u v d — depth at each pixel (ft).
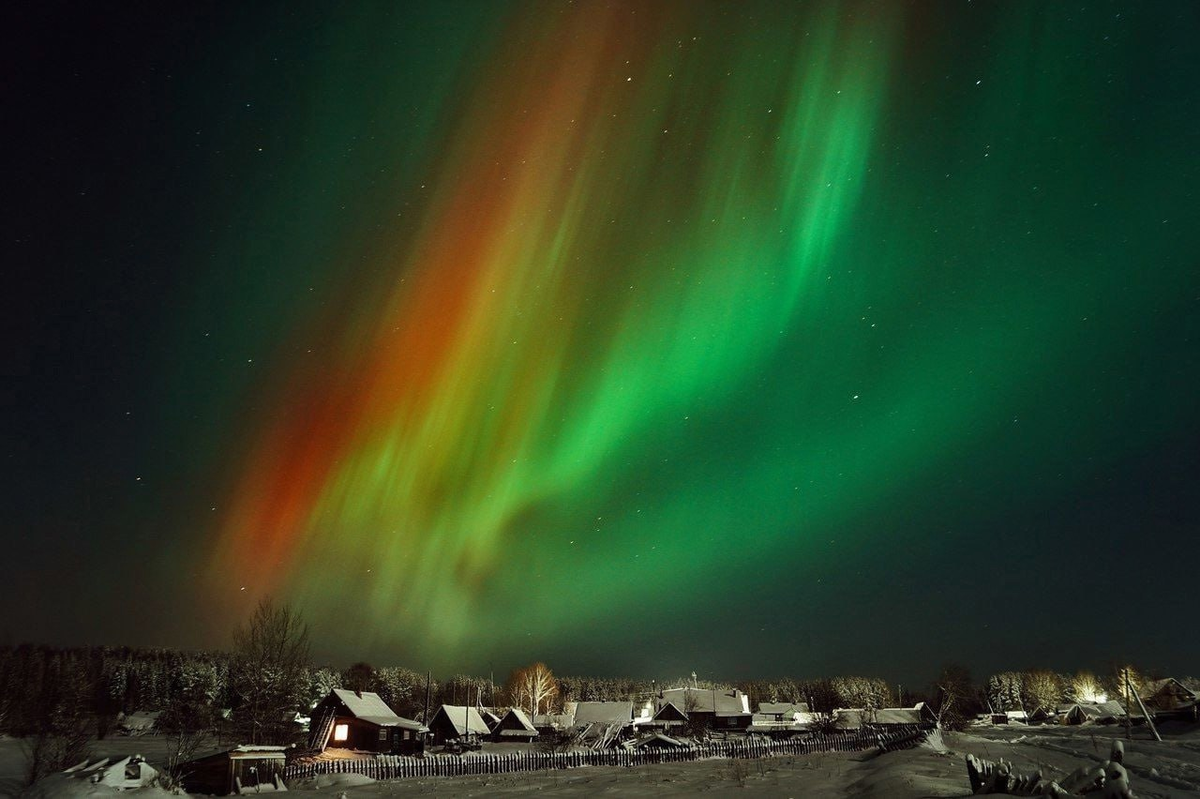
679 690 371.35
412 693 443.73
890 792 71.00
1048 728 292.81
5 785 92.12
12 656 163.84
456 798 104.63
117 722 313.53
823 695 516.73
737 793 90.33
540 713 414.62
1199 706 217.56
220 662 450.30
